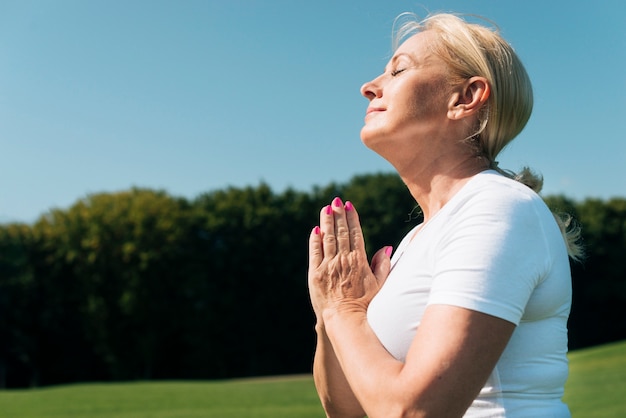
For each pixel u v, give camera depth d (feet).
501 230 4.75
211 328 136.36
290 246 141.38
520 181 6.02
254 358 136.87
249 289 139.23
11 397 60.34
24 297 132.36
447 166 5.77
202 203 149.18
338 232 5.83
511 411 4.87
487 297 4.53
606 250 139.44
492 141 5.77
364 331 5.18
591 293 139.03
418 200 6.11
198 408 52.11
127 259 134.51
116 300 134.10
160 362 135.03
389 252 5.98
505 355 4.94
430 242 5.18
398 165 5.98
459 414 4.40
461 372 4.39
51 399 58.39
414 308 5.15
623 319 138.62
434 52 5.75
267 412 49.11
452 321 4.51
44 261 134.21
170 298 135.85
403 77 5.78
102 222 136.05
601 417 37.37
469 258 4.68
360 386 4.75
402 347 5.15
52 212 139.23
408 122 5.72
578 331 138.82
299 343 138.82
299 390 63.93
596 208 142.20
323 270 5.73
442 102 5.69
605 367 61.21
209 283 137.80
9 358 130.72
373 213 141.69
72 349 133.28
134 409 52.08
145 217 137.18
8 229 135.03
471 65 5.64
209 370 135.23
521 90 5.78
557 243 5.10
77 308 134.00
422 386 4.39
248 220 141.08
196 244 139.54
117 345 133.49
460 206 5.13
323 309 5.65
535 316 4.99
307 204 144.25
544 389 5.01
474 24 5.84
